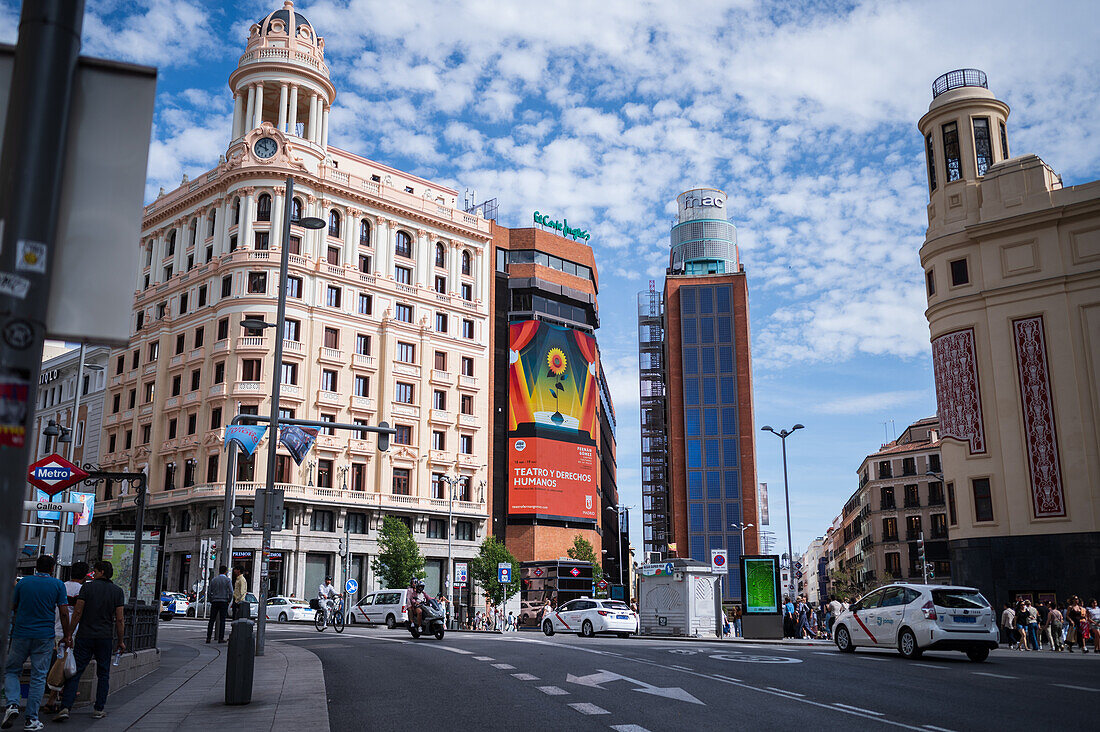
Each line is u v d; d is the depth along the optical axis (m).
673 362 111.00
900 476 94.75
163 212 75.00
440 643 26.09
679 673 15.84
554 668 16.84
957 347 41.78
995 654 24.50
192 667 17.61
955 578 40.72
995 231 40.97
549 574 77.88
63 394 84.44
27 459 2.60
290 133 70.06
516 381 85.19
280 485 62.41
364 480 67.62
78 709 11.39
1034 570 38.06
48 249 2.75
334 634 33.34
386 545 64.19
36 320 2.68
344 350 68.31
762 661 18.77
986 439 40.25
